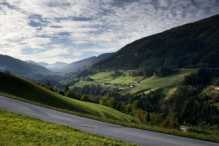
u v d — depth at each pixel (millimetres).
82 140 15328
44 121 20484
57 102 52844
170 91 198000
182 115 122312
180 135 21859
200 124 105562
